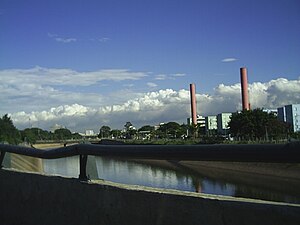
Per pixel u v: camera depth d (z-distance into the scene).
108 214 3.95
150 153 3.56
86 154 4.38
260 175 27.97
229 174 29.94
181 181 23.80
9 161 6.60
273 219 2.60
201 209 3.05
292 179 24.67
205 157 3.08
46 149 5.34
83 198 4.33
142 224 3.55
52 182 4.87
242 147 2.82
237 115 70.44
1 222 5.88
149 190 3.54
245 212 2.76
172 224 3.26
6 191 5.86
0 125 58.34
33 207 5.23
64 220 4.63
